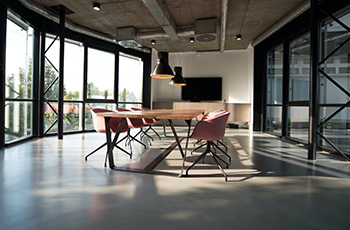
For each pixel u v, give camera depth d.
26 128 5.32
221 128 2.91
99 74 7.21
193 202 2.02
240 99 8.84
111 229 1.56
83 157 3.65
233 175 2.83
